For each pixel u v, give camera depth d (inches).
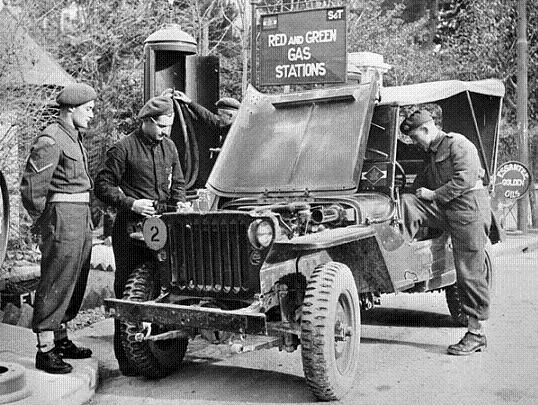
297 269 203.9
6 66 330.6
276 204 227.1
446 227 248.8
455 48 687.7
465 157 244.1
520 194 538.9
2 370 191.5
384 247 226.2
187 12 592.1
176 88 353.4
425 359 240.4
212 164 318.0
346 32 288.0
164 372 225.6
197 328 206.1
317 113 258.1
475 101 316.2
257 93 274.7
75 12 497.7
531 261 452.4
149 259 228.4
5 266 313.3
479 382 215.3
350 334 204.1
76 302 223.3
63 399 190.2
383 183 247.9
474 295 245.4
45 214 207.2
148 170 232.7
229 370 233.0
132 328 213.9
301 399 203.3
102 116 498.6
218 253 204.4
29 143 329.1
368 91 254.1
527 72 646.5
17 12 374.9
